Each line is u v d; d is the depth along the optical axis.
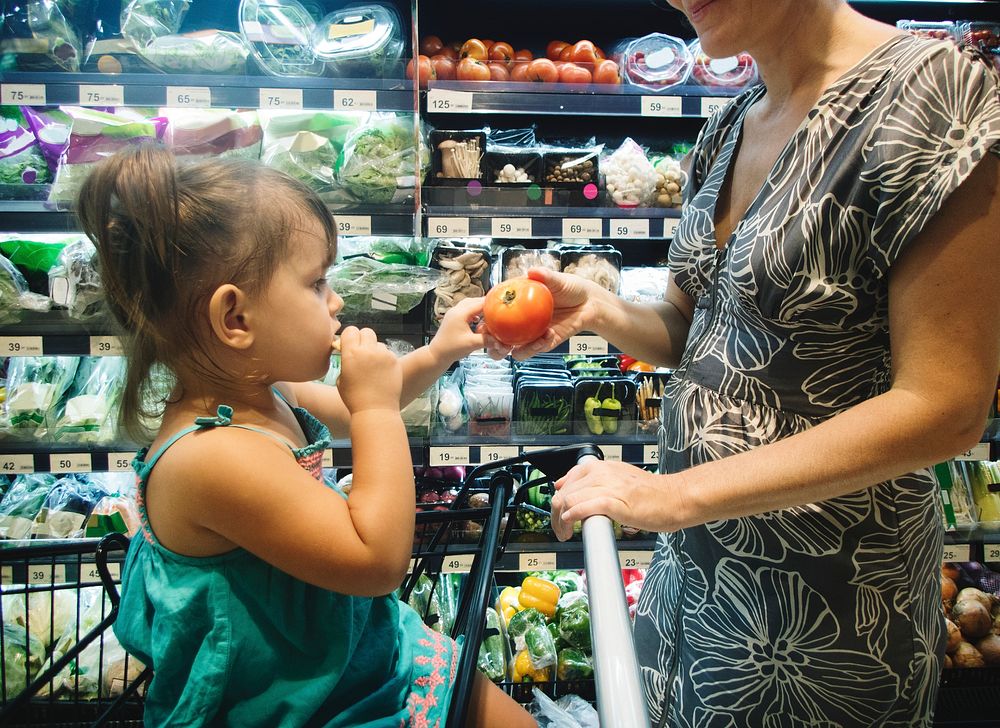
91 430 2.10
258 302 0.85
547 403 2.25
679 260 1.26
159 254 0.82
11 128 2.09
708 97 2.30
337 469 2.35
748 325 1.09
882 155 0.89
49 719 1.91
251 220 0.84
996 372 0.87
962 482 2.32
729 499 0.90
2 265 1.99
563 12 2.76
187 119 2.08
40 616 2.03
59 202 2.02
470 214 2.24
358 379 0.91
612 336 1.36
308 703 0.83
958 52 0.89
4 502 2.19
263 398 0.96
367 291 2.12
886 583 1.06
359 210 2.13
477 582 0.93
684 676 1.24
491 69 2.35
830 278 0.97
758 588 1.12
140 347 0.88
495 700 1.09
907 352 0.89
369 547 0.83
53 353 2.01
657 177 2.38
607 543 0.77
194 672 0.81
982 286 0.85
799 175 0.99
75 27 2.07
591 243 2.71
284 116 2.16
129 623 0.92
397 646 1.00
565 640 2.20
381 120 2.18
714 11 1.04
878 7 2.64
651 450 2.24
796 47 1.05
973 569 2.43
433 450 2.20
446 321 1.28
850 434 0.88
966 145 0.84
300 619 0.85
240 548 0.84
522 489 1.31
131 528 2.13
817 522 1.06
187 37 2.04
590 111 2.27
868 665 1.08
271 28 2.06
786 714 1.14
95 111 2.07
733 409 1.11
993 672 2.20
